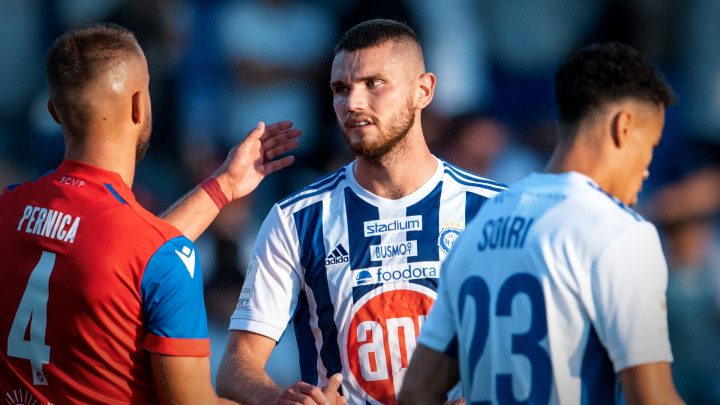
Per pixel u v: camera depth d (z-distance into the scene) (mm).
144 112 15148
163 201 33344
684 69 39188
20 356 14516
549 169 13938
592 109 13523
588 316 12977
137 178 33156
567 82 13688
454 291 14227
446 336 14375
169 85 33938
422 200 17734
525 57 39062
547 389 13078
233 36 35812
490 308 13602
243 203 31828
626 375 12766
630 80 13453
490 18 38906
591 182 13477
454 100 36406
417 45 17656
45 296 14359
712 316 28531
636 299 12805
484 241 13922
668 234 30000
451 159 33156
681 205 29969
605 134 13516
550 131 37219
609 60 13516
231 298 28734
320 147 35375
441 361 14406
